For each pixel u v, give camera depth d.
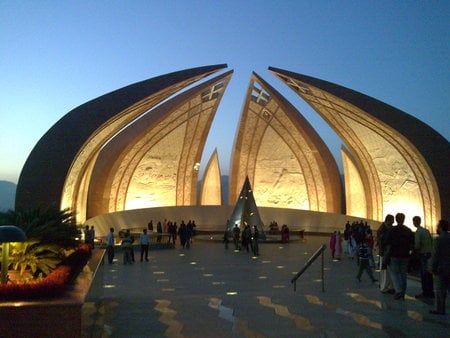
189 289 8.70
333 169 25.77
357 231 13.89
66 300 3.92
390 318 5.50
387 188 24.84
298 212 25.73
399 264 6.46
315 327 5.20
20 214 6.23
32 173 16.92
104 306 6.18
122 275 10.63
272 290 7.97
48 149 17.09
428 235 6.66
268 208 26.16
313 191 27.14
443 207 20.05
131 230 23.28
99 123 17.44
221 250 16.80
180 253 15.74
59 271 4.66
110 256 13.07
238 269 11.64
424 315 5.61
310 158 26.48
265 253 15.69
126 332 5.07
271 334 4.96
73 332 3.82
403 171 23.59
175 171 26.66
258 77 22.67
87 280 4.75
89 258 6.50
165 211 25.05
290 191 27.48
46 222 6.21
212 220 25.59
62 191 16.95
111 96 17.81
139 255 15.09
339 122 23.53
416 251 6.71
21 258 5.57
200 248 17.64
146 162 25.88
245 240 16.11
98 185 23.84
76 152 17.12
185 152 26.23
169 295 7.71
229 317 5.69
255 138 26.56
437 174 19.97
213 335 4.95
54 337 3.80
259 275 10.59
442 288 5.59
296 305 6.27
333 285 8.80
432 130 20.08
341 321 5.43
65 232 6.30
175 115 24.16
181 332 5.06
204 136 25.80
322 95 20.95
